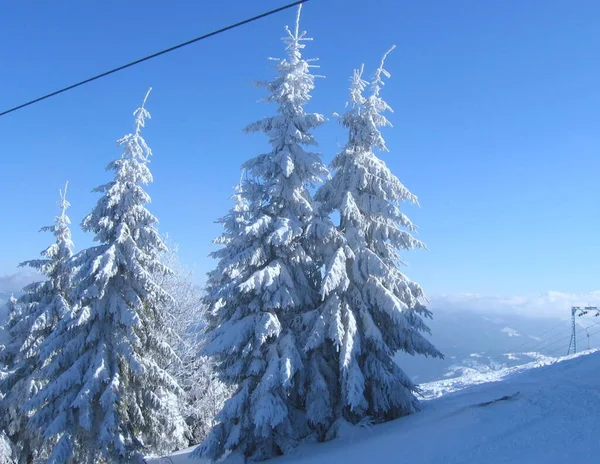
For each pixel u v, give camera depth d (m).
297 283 17.38
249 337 16.16
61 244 24.39
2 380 24.94
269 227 16.53
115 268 18.83
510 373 22.55
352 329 15.69
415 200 17.28
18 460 24.42
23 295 24.00
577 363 19.34
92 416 17.94
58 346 18.88
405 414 16.61
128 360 18.44
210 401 28.38
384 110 17.81
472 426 12.29
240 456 15.66
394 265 17.67
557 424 11.06
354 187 17.25
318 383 15.97
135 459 18.59
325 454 13.95
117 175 19.78
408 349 17.27
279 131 17.36
